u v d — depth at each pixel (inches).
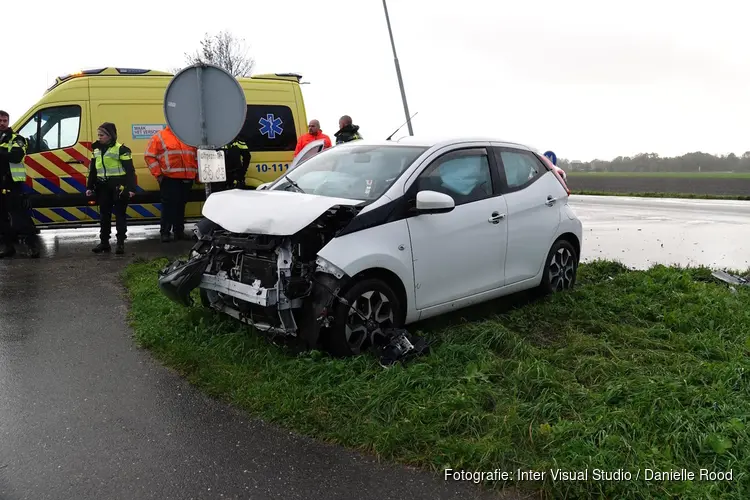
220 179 274.2
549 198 257.4
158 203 416.2
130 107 399.5
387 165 213.6
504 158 243.8
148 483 126.6
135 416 155.3
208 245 210.4
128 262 332.2
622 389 161.3
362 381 165.2
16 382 173.9
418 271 199.5
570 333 214.5
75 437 144.4
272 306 175.8
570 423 142.3
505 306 253.1
